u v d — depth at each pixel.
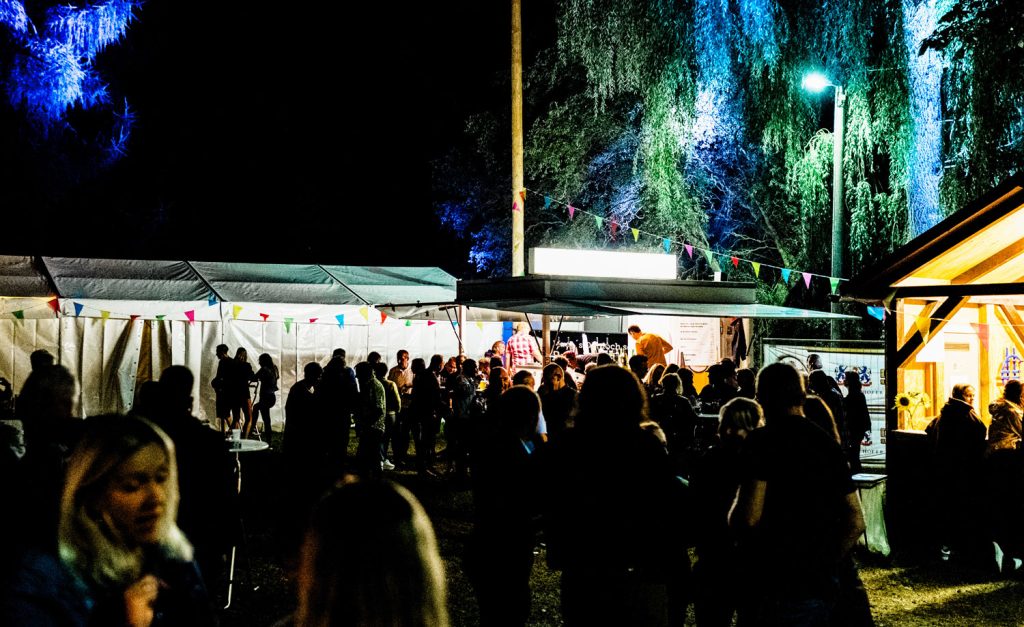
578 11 19.92
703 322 17.27
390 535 1.87
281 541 9.45
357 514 1.89
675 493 4.43
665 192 19.61
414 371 14.29
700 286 14.38
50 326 19.33
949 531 8.95
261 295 20.97
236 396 17.69
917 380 10.84
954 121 15.61
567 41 20.36
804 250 20.00
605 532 4.32
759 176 21.17
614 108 23.33
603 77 19.91
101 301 19.19
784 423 4.45
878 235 18.41
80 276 20.05
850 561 4.99
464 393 13.42
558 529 4.46
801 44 18.62
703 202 21.67
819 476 4.33
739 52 18.92
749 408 5.74
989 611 7.45
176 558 2.72
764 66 19.09
